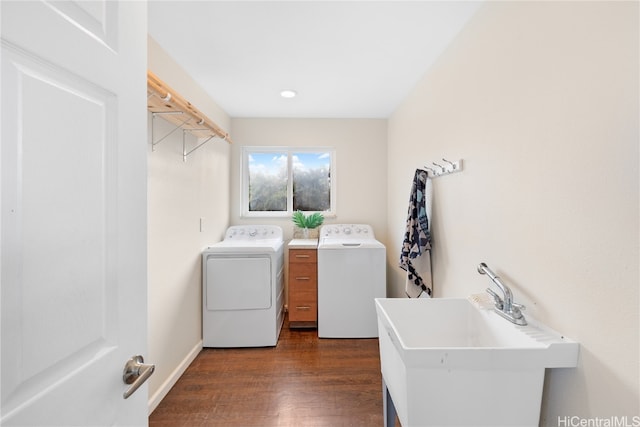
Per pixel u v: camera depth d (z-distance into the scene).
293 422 1.65
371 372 2.15
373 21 1.59
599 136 0.85
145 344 0.73
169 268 1.97
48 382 0.48
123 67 0.66
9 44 0.42
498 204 1.32
